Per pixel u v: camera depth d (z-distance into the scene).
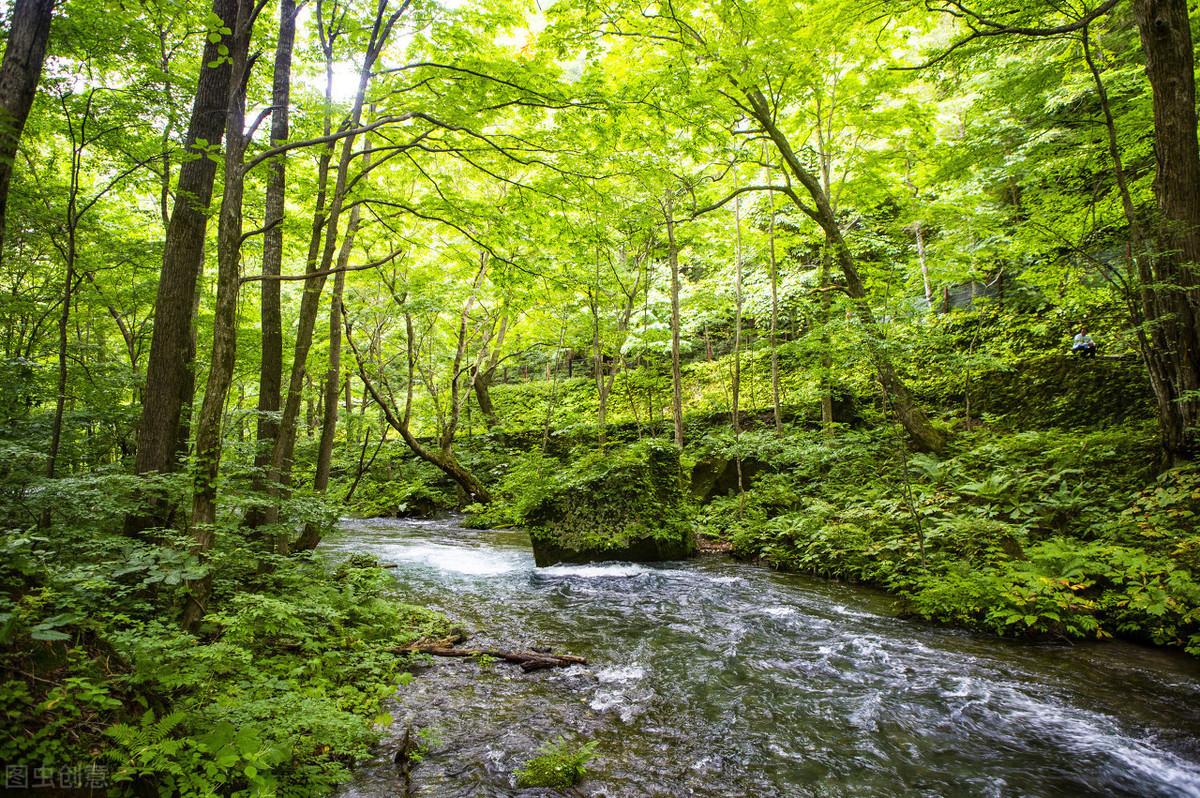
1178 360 7.99
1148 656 5.44
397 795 3.25
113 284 10.91
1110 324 13.45
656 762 3.70
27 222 8.34
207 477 4.90
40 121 7.71
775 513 12.02
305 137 9.22
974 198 13.56
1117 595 6.12
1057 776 3.55
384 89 8.75
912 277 15.10
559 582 8.98
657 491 11.19
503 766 3.60
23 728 2.39
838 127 14.48
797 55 11.60
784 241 16.64
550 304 18.17
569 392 26.89
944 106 17.19
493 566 10.38
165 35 8.22
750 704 4.57
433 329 21.48
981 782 3.48
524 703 4.57
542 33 9.45
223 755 2.86
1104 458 9.30
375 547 12.39
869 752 3.84
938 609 6.84
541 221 9.16
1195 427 7.70
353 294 16.16
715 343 26.53
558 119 7.87
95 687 2.66
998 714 4.36
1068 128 12.14
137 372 9.58
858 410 16.02
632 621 6.88
